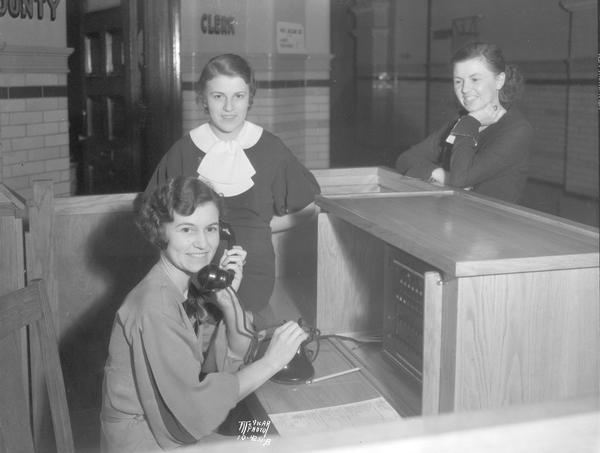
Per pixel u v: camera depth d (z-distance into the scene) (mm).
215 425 1255
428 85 9570
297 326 1394
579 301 1147
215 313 1532
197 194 1317
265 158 2049
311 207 2279
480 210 1578
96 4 4840
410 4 9688
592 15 5844
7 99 3680
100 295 2158
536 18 6508
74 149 5047
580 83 5875
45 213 1955
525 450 695
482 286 1106
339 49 10523
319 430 1225
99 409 2199
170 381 1238
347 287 1804
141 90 4582
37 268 1968
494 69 2109
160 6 4453
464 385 1124
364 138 10211
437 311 1145
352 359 1541
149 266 2182
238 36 4887
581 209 5426
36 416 1926
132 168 4703
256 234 2029
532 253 1143
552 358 1149
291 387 1403
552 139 6219
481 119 2154
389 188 2432
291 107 5180
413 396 1406
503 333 1125
